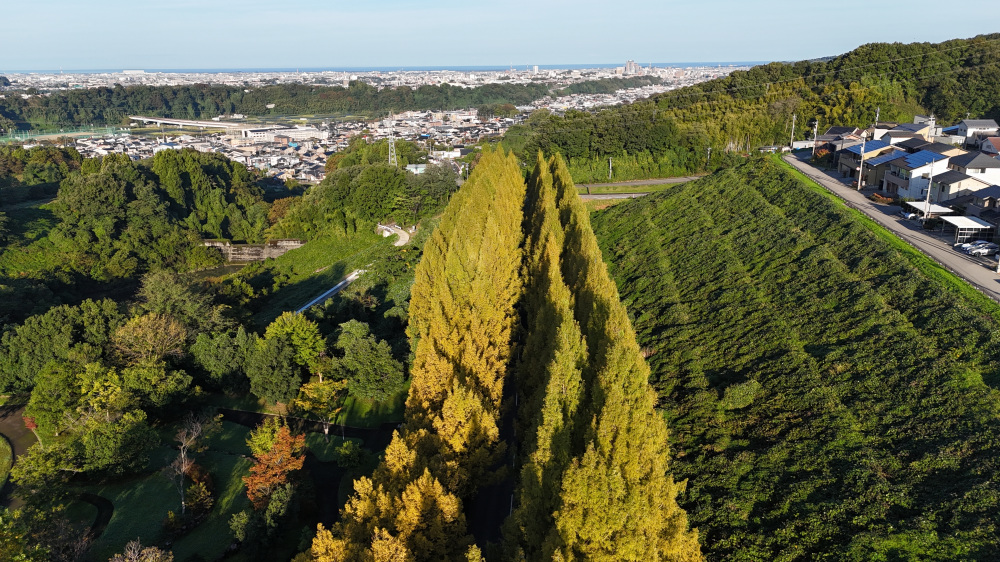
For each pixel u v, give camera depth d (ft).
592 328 153.28
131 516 160.86
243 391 226.17
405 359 219.82
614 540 95.61
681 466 151.53
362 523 116.37
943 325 167.02
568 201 287.69
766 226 276.41
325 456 186.50
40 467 164.04
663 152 498.69
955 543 108.88
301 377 220.23
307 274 430.61
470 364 158.30
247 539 145.28
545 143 507.30
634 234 339.57
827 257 224.53
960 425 133.39
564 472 99.14
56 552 133.90
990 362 148.25
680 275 262.67
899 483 126.62
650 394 123.34
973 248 223.92
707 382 181.27
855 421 147.02
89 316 242.99
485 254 197.57
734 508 134.00
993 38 561.43
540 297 198.08
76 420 188.55
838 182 354.95
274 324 219.82
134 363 219.41
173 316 245.45
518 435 150.30
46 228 440.04
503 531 112.37
